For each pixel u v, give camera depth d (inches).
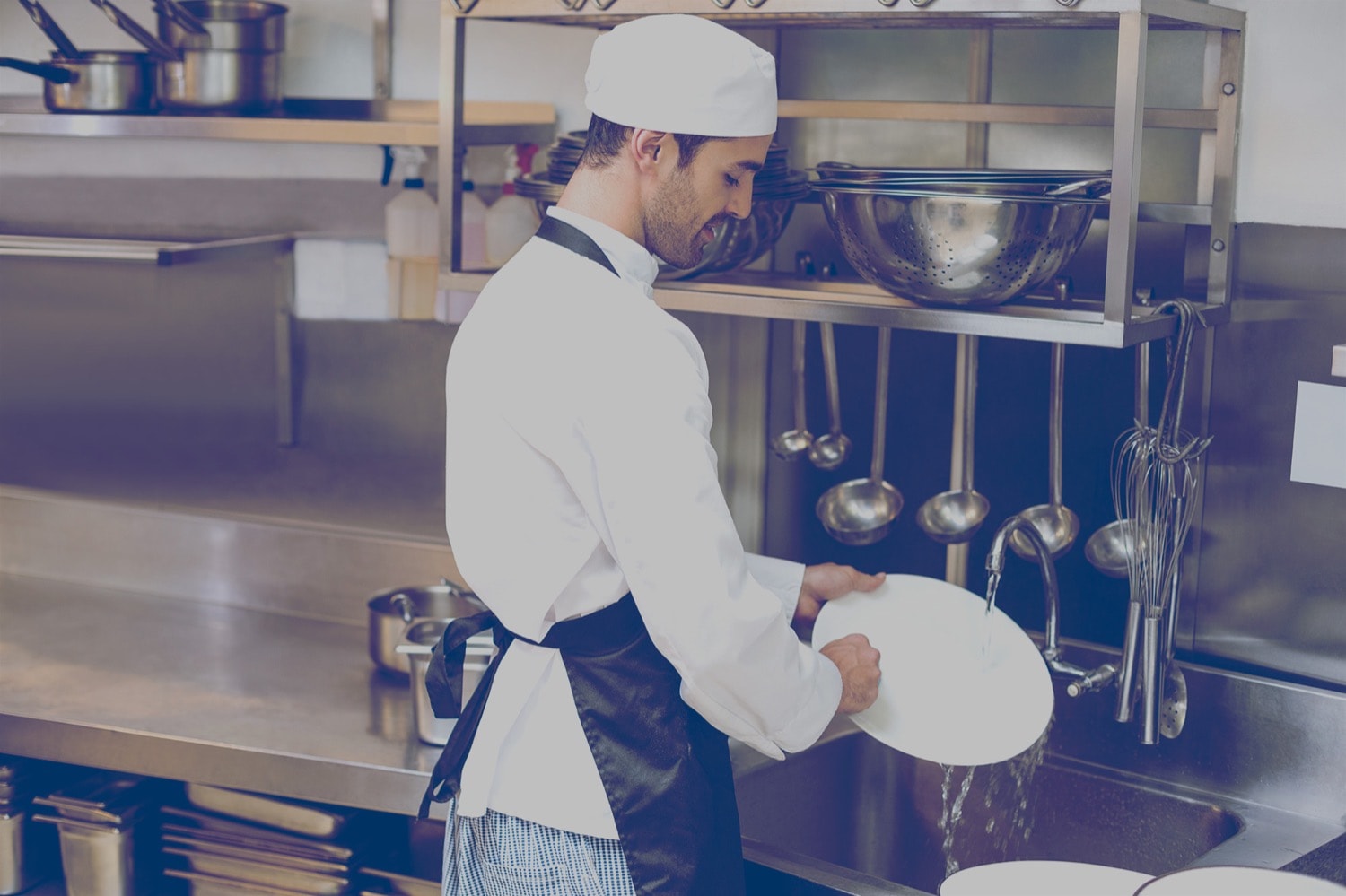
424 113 94.5
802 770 74.3
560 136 76.5
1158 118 70.9
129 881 81.4
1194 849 71.7
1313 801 70.3
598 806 55.8
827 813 75.9
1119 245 59.6
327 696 81.6
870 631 68.3
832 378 80.2
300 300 99.3
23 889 84.2
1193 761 73.5
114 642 90.7
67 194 104.3
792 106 79.1
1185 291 73.0
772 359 85.4
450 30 76.0
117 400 105.3
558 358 53.2
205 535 99.0
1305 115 69.0
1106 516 76.7
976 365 77.0
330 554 95.6
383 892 77.4
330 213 97.7
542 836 56.4
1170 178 73.8
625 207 56.0
